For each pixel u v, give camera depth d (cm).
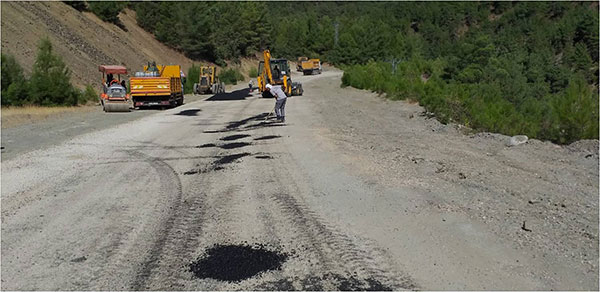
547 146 1045
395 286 391
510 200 626
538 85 6412
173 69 2736
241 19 8938
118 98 2181
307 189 690
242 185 725
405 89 2616
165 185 743
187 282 409
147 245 493
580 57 10006
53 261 460
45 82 2475
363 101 2541
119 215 595
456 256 445
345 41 10906
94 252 479
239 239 502
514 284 393
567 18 13550
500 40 8381
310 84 5106
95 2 5194
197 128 1477
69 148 1125
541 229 514
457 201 618
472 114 1462
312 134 1245
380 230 515
